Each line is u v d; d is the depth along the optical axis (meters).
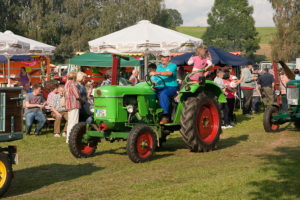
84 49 70.06
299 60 29.05
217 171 5.46
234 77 11.11
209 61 7.42
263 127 10.59
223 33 81.19
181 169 5.70
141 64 14.42
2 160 4.59
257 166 5.69
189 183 4.80
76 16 70.75
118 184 4.94
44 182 5.21
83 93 8.80
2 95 4.75
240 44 82.44
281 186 4.59
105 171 5.76
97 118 6.60
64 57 70.75
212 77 14.41
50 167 6.18
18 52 12.22
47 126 11.30
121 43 11.78
